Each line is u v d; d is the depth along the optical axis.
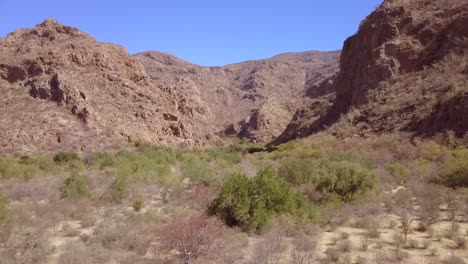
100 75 67.00
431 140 35.31
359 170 17.56
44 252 9.14
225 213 11.86
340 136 46.94
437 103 39.97
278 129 102.88
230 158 45.59
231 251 9.23
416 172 25.95
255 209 11.75
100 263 8.53
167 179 23.53
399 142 37.75
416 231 12.55
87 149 51.06
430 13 55.28
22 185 20.20
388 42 55.06
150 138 61.47
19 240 9.91
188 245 8.77
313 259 9.20
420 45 52.38
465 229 12.62
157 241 10.43
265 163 36.09
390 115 44.41
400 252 9.62
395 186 22.00
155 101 70.50
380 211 14.88
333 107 62.56
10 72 62.78
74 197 16.94
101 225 11.98
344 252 9.92
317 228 11.95
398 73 51.62
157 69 173.88
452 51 47.41
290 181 19.69
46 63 63.34
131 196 18.19
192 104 130.88
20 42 72.62
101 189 19.38
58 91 58.44
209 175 21.83
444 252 10.05
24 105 56.53
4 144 49.09
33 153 48.38
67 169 32.97
